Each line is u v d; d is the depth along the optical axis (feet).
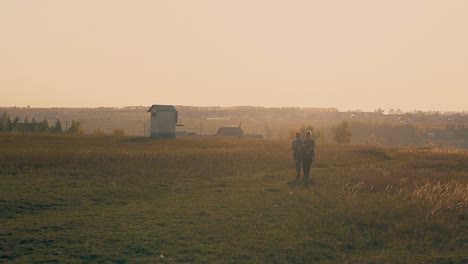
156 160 102.06
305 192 67.51
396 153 149.59
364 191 69.67
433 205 57.52
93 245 38.70
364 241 43.52
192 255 37.14
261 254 38.27
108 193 62.03
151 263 34.96
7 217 47.62
